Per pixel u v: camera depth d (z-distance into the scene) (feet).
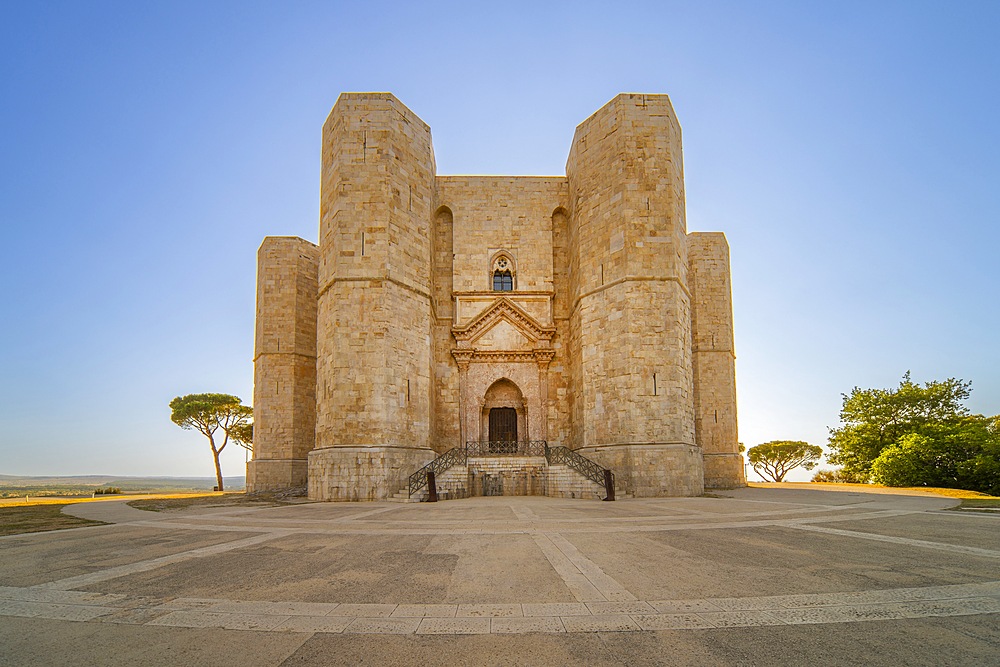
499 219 134.10
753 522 52.13
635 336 101.40
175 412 191.31
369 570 31.68
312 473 100.07
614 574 29.84
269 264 138.00
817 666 17.28
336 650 19.07
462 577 29.68
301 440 133.18
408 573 30.78
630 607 23.66
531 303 130.62
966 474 128.16
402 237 105.60
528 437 125.29
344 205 102.47
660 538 42.22
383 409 97.19
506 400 130.00
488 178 135.54
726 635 20.12
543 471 105.40
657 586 27.14
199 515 67.82
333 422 96.37
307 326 138.72
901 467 135.23
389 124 105.40
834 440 166.61
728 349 141.59
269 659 18.34
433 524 53.36
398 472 96.78
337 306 99.55
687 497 93.45
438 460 102.73
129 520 62.13
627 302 102.22
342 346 98.43
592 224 112.27
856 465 158.81
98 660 18.51
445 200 134.51
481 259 132.57
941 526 48.24
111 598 26.25
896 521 52.24
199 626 21.88
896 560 32.78
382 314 99.60
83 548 41.27
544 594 25.93
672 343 101.04
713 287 143.74
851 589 26.21
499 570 31.24
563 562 33.19
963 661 17.62
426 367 108.47
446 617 22.61
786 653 18.37
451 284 132.77
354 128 104.99
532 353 127.65
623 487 97.91
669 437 98.12
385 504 83.87
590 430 107.24
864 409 161.27
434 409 122.93
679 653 18.44
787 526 48.83
